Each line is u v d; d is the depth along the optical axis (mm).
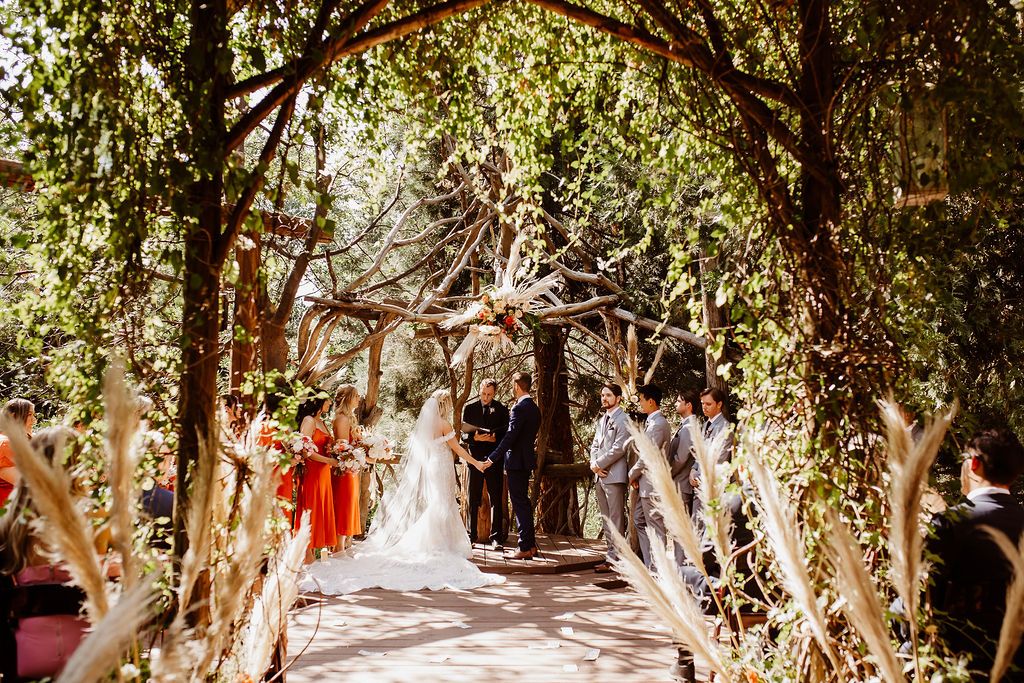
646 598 2012
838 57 2871
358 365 15375
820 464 2469
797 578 1854
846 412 2498
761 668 2342
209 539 1641
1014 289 5375
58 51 2514
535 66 4070
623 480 6770
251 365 2764
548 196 9477
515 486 7914
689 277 2971
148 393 2477
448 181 10422
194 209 2475
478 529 8875
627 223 8242
